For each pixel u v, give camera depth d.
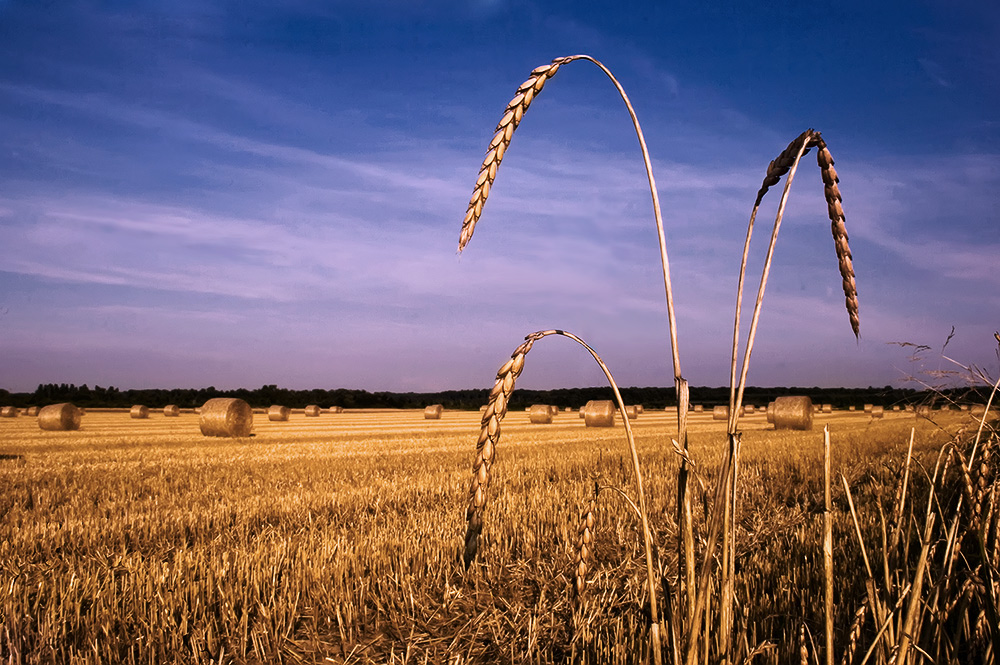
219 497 10.51
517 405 72.94
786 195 1.58
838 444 16.41
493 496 9.73
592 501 1.90
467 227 1.34
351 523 8.20
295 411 62.34
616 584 5.17
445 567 6.33
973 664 2.54
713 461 14.09
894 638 2.08
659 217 1.61
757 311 1.59
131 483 12.11
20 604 5.09
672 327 1.60
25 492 11.05
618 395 1.66
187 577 5.77
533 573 6.07
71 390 69.94
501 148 1.38
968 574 2.27
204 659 4.50
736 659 1.95
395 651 4.74
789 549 6.05
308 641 4.89
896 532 2.30
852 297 1.62
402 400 80.00
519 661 4.40
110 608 5.14
